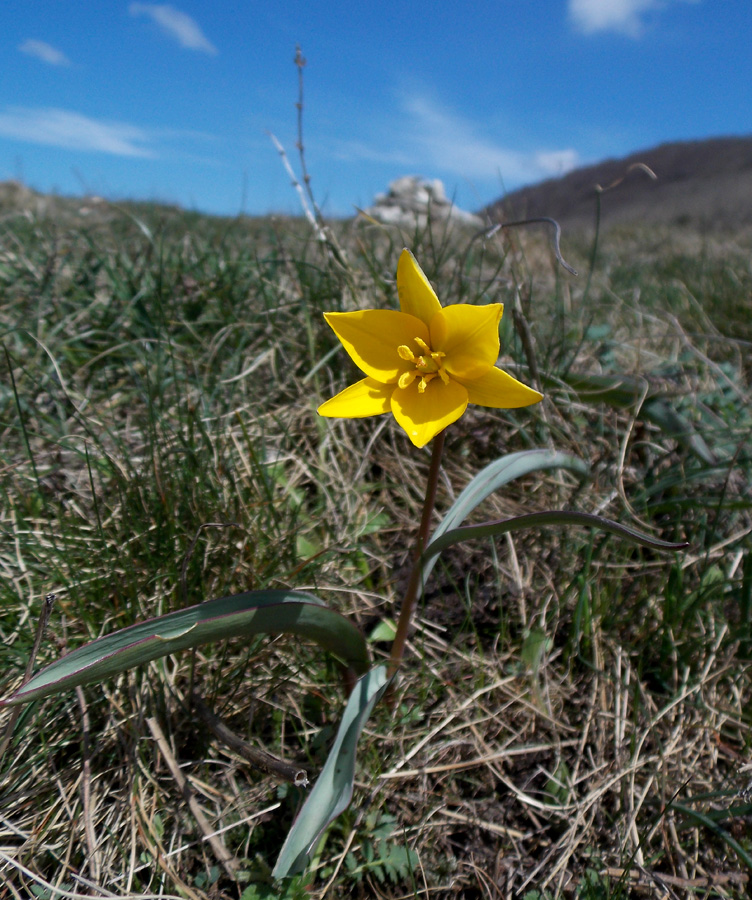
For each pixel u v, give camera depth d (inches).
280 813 8.3
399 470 13.1
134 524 10.2
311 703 9.3
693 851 8.4
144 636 6.1
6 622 9.3
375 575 11.5
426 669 9.7
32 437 12.9
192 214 33.5
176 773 8.2
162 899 7.2
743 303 21.0
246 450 12.4
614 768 9.2
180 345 14.6
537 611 10.8
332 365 14.9
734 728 9.7
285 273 17.8
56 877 7.3
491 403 6.3
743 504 11.1
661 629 10.6
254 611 6.6
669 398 14.0
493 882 8.0
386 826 8.2
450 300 15.7
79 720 8.5
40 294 15.5
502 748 9.2
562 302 16.5
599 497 12.6
